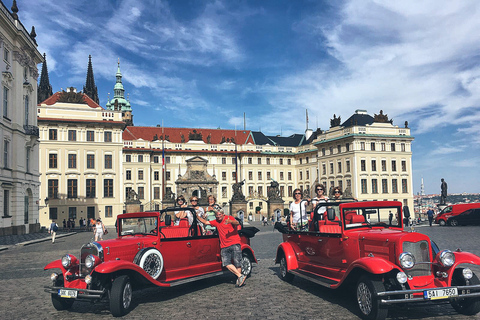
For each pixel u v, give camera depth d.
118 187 72.44
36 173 48.16
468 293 8.12
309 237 11.30
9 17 40.38
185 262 11.33
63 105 71.38
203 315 8.71
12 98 42.00
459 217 41.12
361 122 85.75
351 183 79.88
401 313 8.68
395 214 10.32
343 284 9.08
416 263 8.07
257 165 101.06
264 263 16.50
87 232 51.66
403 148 83.62
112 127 73.12
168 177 91.62
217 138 103.88
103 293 8.80
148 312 9.16
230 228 11.80
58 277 9.68
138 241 10.29
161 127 100.31
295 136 112.12
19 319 8.84
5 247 27.00
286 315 8.55
